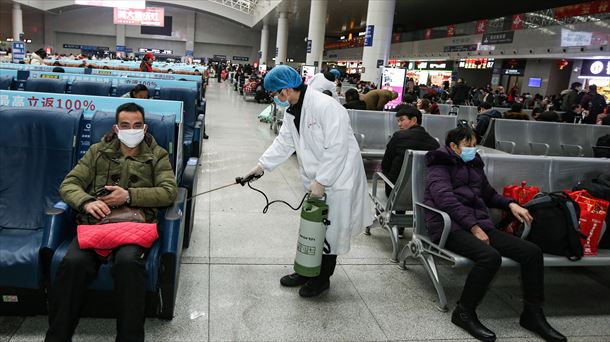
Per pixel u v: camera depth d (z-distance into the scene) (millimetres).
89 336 2363
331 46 45406
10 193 2719
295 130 2939
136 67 13953
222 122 11297
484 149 6035
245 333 2514
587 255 2959
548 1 22453
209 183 5465
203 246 3617
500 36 18266
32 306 2438
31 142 2781
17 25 39656
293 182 5828
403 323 2752
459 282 3363
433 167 3111
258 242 3783
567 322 2914
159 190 2539
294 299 2930
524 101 15922
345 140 2711
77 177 2523
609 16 12844
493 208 3273
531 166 3527
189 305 2742
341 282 3234
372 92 8000
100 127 2910
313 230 2770
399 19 33906
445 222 2842
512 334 2723
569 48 14477
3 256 2209
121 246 2230
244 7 45000
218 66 35594
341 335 2574
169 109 4207
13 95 4262
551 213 2887
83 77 7406
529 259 2717
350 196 2832
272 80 2775
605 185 3305
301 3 28797
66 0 42719
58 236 2334
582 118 10844
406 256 3377
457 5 25391
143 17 38406
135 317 2160
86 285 2248
